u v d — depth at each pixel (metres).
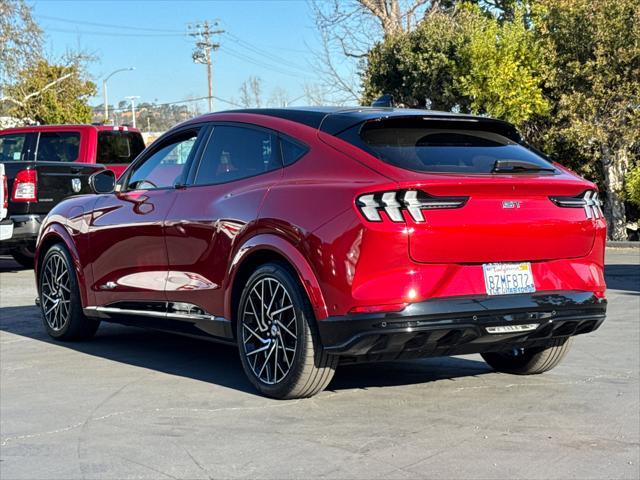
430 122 5.19
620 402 5.08
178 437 4.42
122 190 6.58
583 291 5.08
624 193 18.08
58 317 7.15
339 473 3.84
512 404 5.03
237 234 5.25
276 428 4.54
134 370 6.03
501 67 18.52
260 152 5.44
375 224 4.50
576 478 3.78
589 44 17.89
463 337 4.71
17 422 4.76
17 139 15.45
